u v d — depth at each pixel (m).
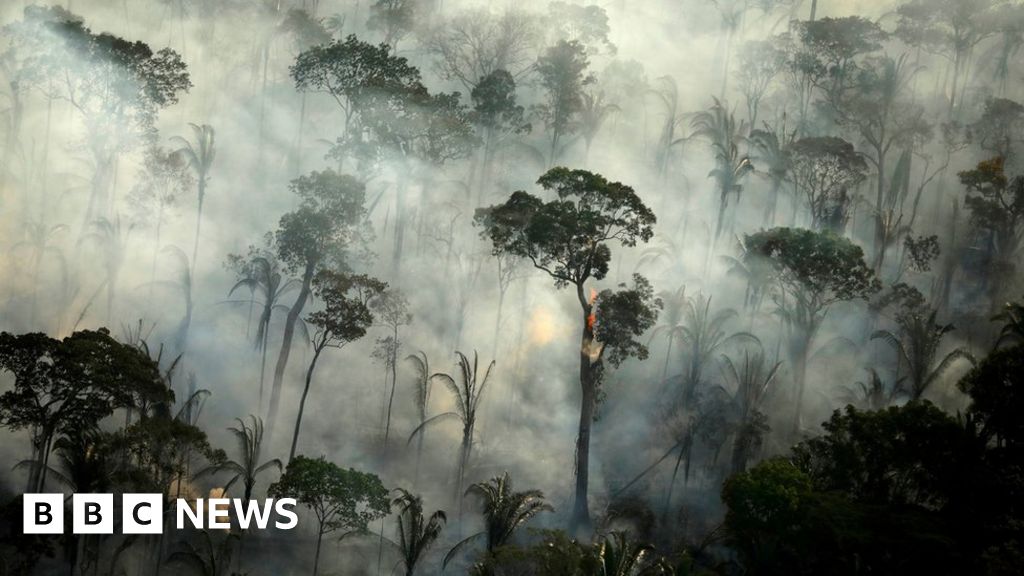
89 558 51.62
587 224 62.97
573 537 62.09
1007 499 48.78
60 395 51.31
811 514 48.00
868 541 46.34
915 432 51.28
